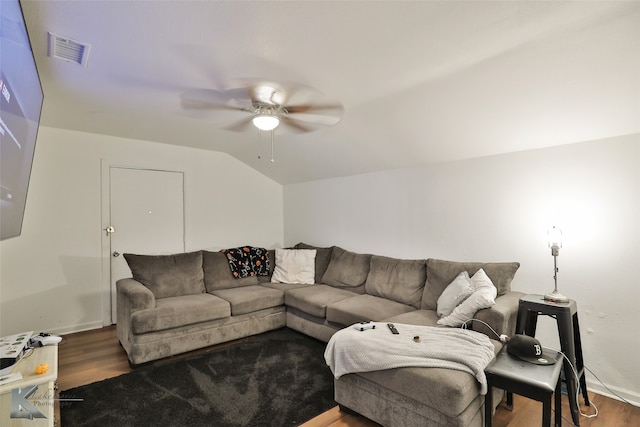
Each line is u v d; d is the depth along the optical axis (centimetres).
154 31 167
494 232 294
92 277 365
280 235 525
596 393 233
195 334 297
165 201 414
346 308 291
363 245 407
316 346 312
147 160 399
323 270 406
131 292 280
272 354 294
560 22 155
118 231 382
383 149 335
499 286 258
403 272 325
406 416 179
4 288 319
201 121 320
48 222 341
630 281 223
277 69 206
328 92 237
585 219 241
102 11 152
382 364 185
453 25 161
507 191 285
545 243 263
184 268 350
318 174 444
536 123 238
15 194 166
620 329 227
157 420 200
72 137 354
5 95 123
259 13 154
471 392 167
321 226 461
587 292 241
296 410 211
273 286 385
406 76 213
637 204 220
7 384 145
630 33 156
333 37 172
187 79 221
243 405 216
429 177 341
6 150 136
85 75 216
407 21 159
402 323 249
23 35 143
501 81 206
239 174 479
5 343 182
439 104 244
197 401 220
